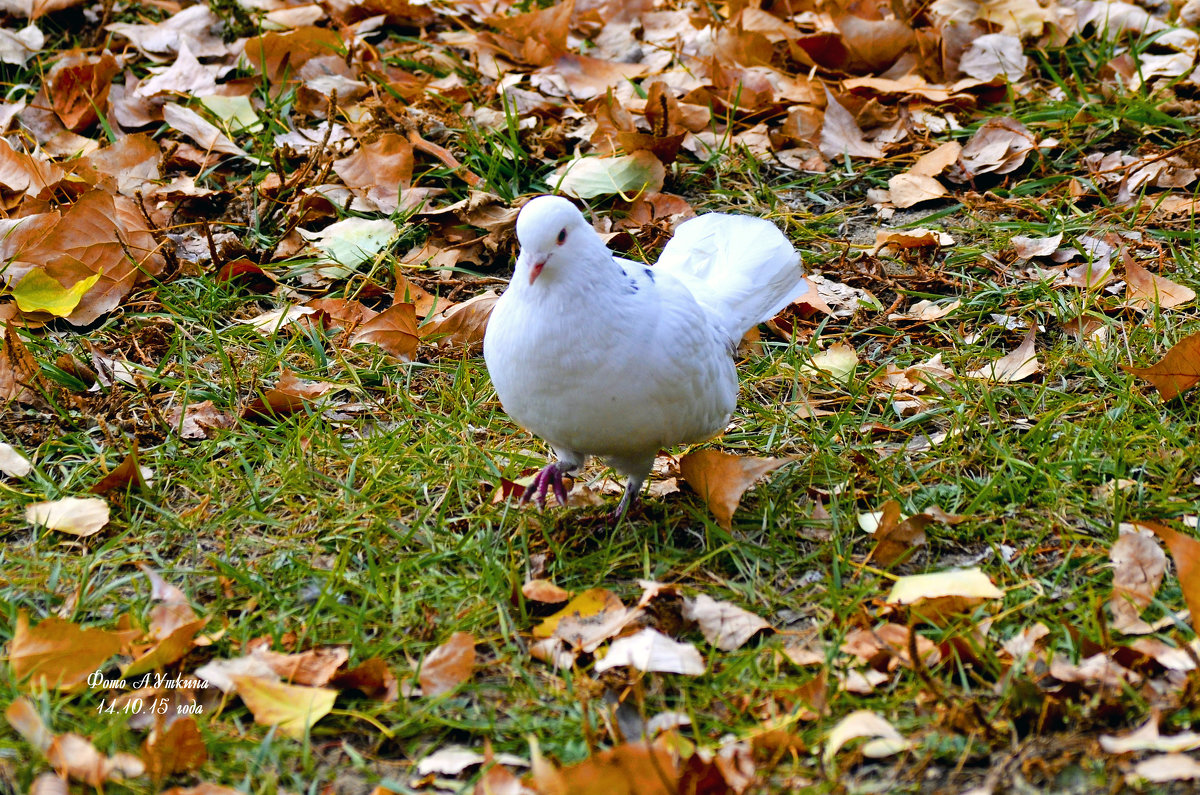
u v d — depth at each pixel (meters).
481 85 7.58
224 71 7.56
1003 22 7.79
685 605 3.81
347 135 6.98
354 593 4.02
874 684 3.46
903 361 5.32
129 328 5.57
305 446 4.78
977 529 4.21
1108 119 6.94
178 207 6.44
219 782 3.23
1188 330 5.26
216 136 6.81
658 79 7.58
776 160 6.91
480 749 3.35
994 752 3.24
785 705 3.43
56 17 8.04
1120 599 3.71
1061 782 3.11
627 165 6.53
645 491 4.61
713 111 7.34
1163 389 4.77
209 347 5.48
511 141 6.67
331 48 7.52
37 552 4.19
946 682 3.48
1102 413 4.84
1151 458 4.50
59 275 5.61
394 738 3.41
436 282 5.91
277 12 7.99
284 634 3.79
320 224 6.44
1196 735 3.17
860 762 3.24
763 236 4.80
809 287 5.68
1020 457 4.61
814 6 8.18
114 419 4.93
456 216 6.24
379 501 4.49
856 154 6.88
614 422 3.97
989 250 6.05
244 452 4.77
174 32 7.78
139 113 7.13
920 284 5.84
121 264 5.71
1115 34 7.80
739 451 4.84
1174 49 7.70
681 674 3.54
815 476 4.60
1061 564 4.03
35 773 3.22
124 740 3.33
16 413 4.96
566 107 7.36
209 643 3.67
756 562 4.08
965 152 6.81
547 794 2.87
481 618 3.86
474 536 4.32
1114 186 6.44
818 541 4.26
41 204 5.95
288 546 4.24
